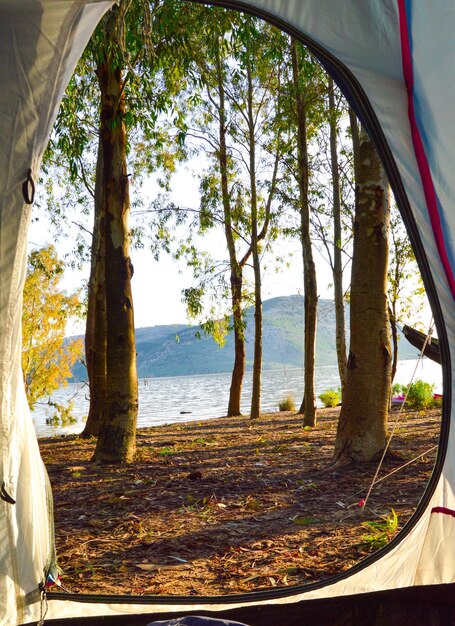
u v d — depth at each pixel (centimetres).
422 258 342
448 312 345
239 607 359
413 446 1028
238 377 2306
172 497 715
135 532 564
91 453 1127
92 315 1600
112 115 956
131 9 790
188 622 299
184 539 535
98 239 1580
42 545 348
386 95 330
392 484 721
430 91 321
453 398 350
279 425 1698
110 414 980
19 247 307
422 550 364
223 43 986
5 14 292
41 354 2573
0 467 314
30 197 305
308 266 1609
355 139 1636
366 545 484
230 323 2167
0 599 318
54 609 354
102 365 1491
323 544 500
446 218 331
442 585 354
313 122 1728
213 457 1047
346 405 849
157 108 986
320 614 358
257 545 507
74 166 1097
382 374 838
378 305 832
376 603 358
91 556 493
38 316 2509
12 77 299
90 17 300
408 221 339
